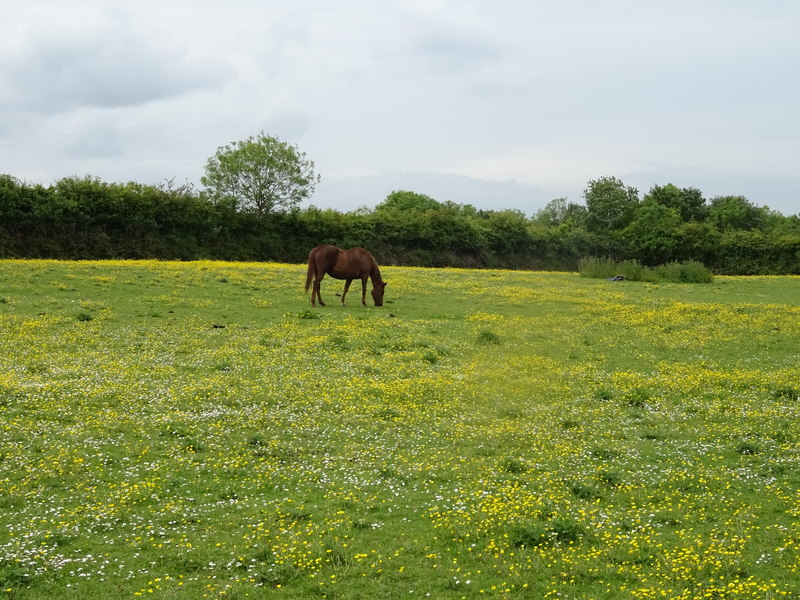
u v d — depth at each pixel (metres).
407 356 23.09
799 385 19.83
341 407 17.11
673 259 83.12
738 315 33.38
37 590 8.61
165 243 61.41
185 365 20.78
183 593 8.55
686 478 12.47
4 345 22.33
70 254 55.44
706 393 19.22
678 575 8.82
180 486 12.08
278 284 38.59
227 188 76.31
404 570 9.14
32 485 11.89
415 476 12.70
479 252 79.94
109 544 9.89
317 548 9.66
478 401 18.11
